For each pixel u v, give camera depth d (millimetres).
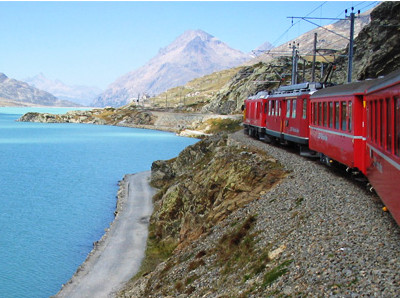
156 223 41312
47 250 47688
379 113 16141
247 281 14414
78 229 54969
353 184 21516
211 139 69062
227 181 32969
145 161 120750
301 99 34281
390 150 14000
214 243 23312
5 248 48219
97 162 120125
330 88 27375
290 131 37250
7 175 100250
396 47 65812
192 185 40469
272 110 44188
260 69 181375
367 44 82250
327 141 26578
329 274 11328
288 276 12617
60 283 39625
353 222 15094
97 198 72000
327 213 17109
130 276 32094
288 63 164125
